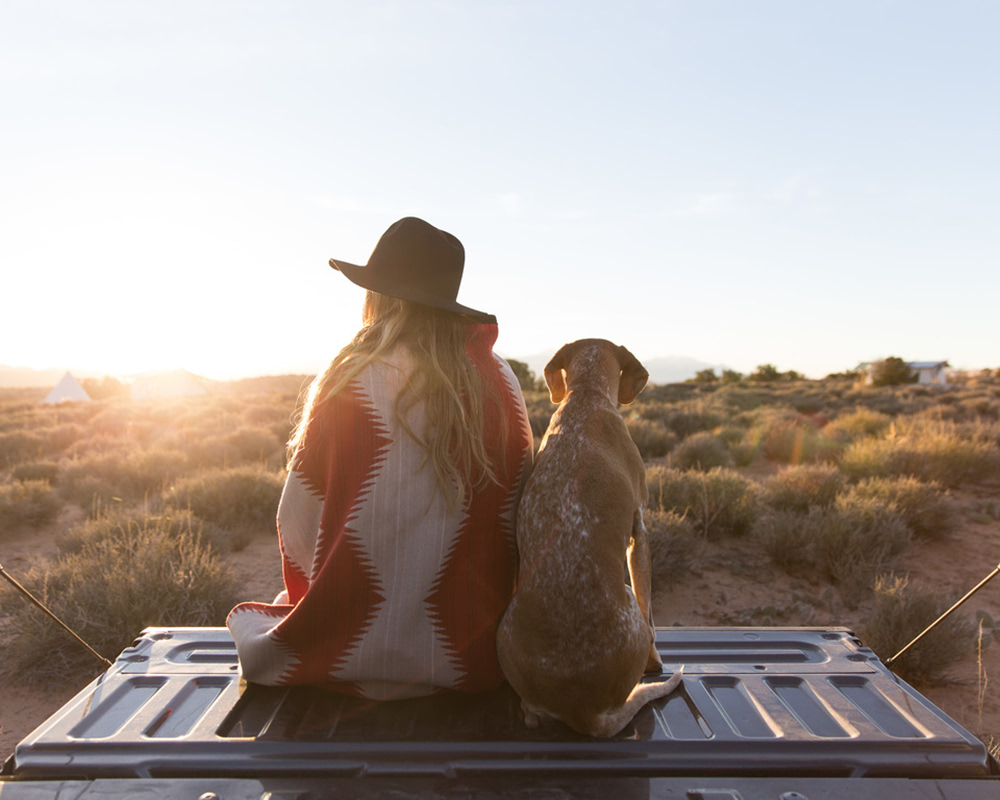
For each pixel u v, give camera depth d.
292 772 2.27
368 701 2.69
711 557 8.09
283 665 2.67
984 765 2.35
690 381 70.38
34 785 2.19
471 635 2.64
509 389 2.76
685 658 3.15
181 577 6.23
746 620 6.48
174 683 2.86
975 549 8.42
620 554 2.47
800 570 7.71
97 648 5.68
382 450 2.47
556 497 2.49
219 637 3.32
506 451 2.69
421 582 2.54
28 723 5.01
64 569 6.87
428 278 2.61
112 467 13.42
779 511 9.35
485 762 2.30
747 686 2.86
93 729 2.53
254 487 10.11
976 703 5.15
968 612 6.56
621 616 2.39
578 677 2.37
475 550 2.63
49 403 46.41
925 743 2.42
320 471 2.61
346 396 2.50
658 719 2.62
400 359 2.54
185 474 13.30
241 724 2.54
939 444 12.23
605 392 2.87
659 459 15.23
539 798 2.14
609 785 2.21
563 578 2.39
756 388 50.81
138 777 2.29
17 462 17.08
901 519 8.48
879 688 2.85
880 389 46.19
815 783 2.21
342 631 2.57
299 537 2.71
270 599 7.18
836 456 14.15
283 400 37.59
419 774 2.26
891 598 5.95
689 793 2.17
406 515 2.48
